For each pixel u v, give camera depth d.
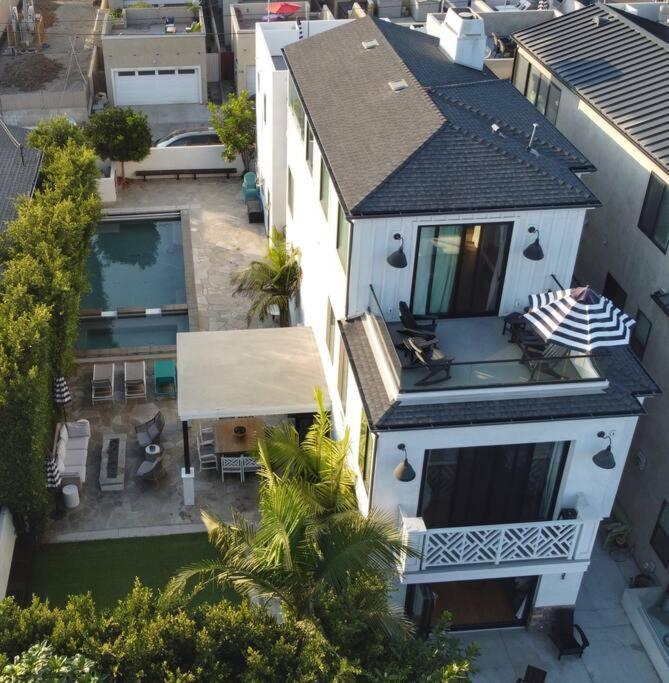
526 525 20.23
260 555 17.52
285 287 30.88
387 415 19.03
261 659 16.69
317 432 22.00
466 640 22.66
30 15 57.91
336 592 17.69
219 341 27.50
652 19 36.41
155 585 23.69
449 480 20.66
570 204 20.45
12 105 48.19
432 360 19.47
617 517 25.95
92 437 28.47
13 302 24.17
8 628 17.19
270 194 38.09
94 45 56.69
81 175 33.00
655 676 22.08
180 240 41.31
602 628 23.16
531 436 19.78
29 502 23.23
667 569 23.41
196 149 45.03
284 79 34.59
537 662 22.23
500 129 23.52
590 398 19.75
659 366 24.05
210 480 27.17
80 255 30.00
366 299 21.58
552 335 19.08
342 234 22.30
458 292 21.84
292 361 26.83
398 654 17.16
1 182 31.30
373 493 20.27
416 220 20.30
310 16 57.59
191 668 17.12
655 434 24.06
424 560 20.56
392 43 26.95
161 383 30.39
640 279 25.33
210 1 62.31
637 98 26.66
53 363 26.67
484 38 27.36
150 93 54.34
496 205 20.12
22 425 21.84
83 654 16.56
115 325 34.81
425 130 21.91
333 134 23.33
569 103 29.39
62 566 24.05
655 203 24.47
